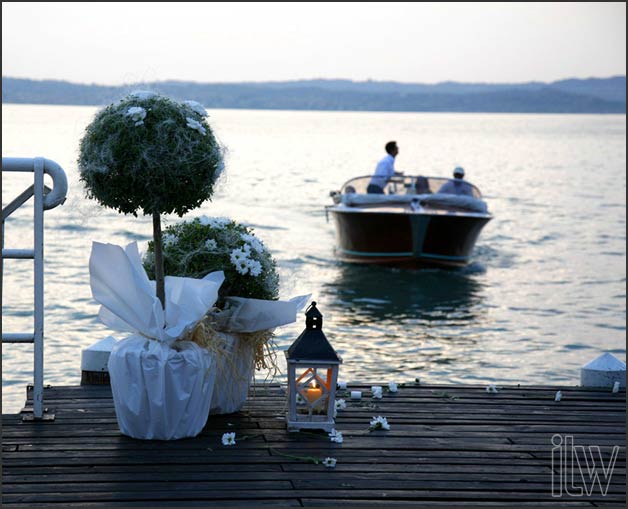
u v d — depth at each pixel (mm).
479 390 5355
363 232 15141
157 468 3820
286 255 16125
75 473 3742
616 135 131750
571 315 11586
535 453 4172
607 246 18625
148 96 4148
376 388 5098
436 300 12555
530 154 66125
